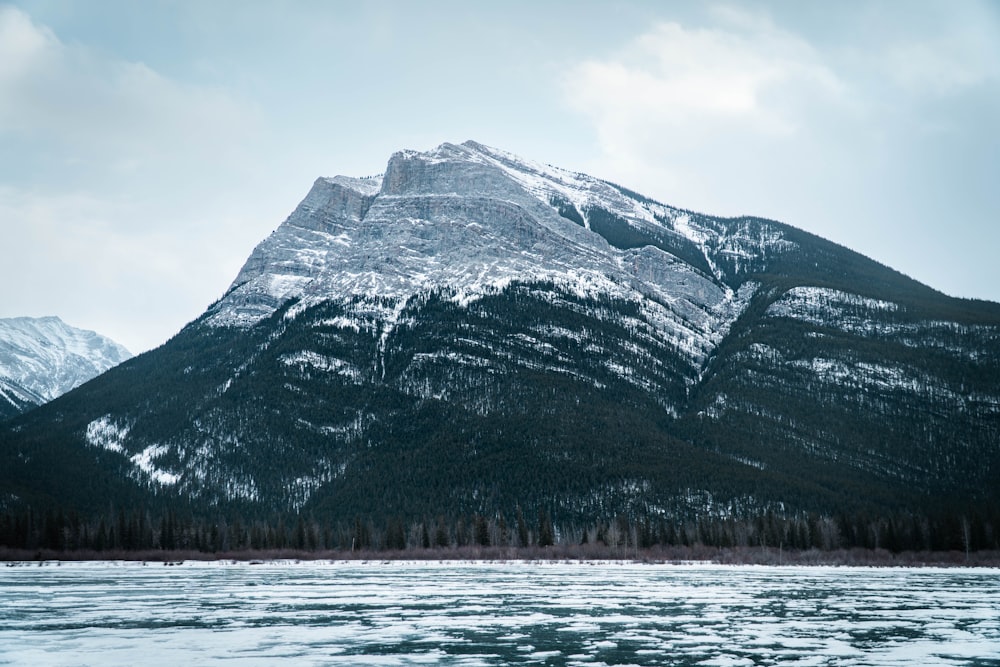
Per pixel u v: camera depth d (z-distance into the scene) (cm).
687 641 7794
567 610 10025
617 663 6819
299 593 12225
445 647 7538
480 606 10469
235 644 7675
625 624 8856
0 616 9569
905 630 8356
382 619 9275
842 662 6819
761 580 14875
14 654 7188
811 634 8150
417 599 11319
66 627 8706
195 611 10000
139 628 8625
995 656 7044
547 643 7712
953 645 7525
